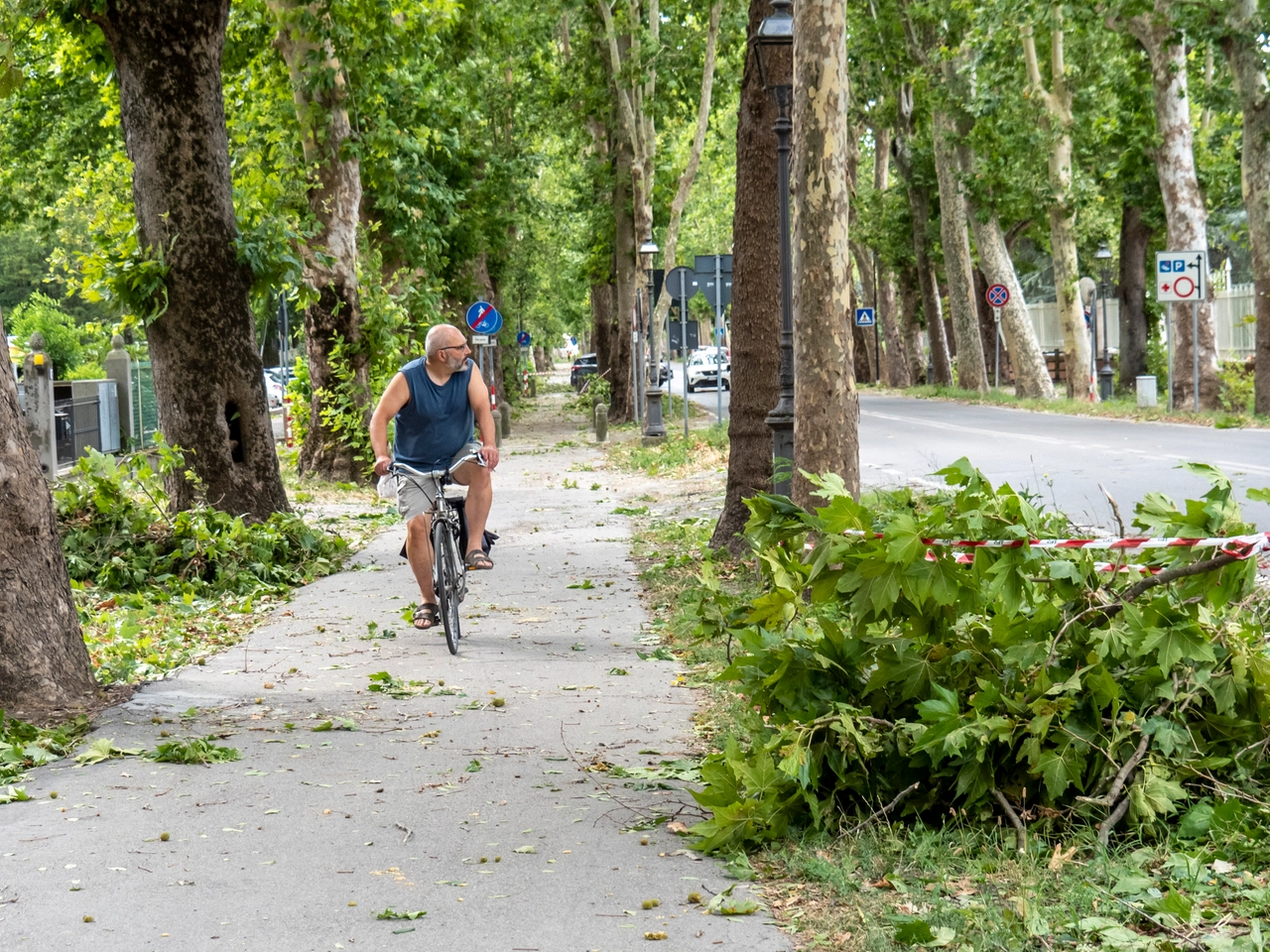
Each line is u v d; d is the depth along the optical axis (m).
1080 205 42.94
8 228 42.06
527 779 6.89
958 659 5.84
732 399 14.68
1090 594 5.73
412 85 34.16
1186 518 5.64
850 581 5.76
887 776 5.79
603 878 5.43
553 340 114.69
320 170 26.22
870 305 72.94
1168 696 5.60
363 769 7.14
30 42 25.41
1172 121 34.66
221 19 16.44
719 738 7.43
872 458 25.39
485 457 10.54
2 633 8.31
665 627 11.20
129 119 16.41
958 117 49.84
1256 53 29.91
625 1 42.19
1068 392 43.84
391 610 12.60
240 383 16.59
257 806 6.48
